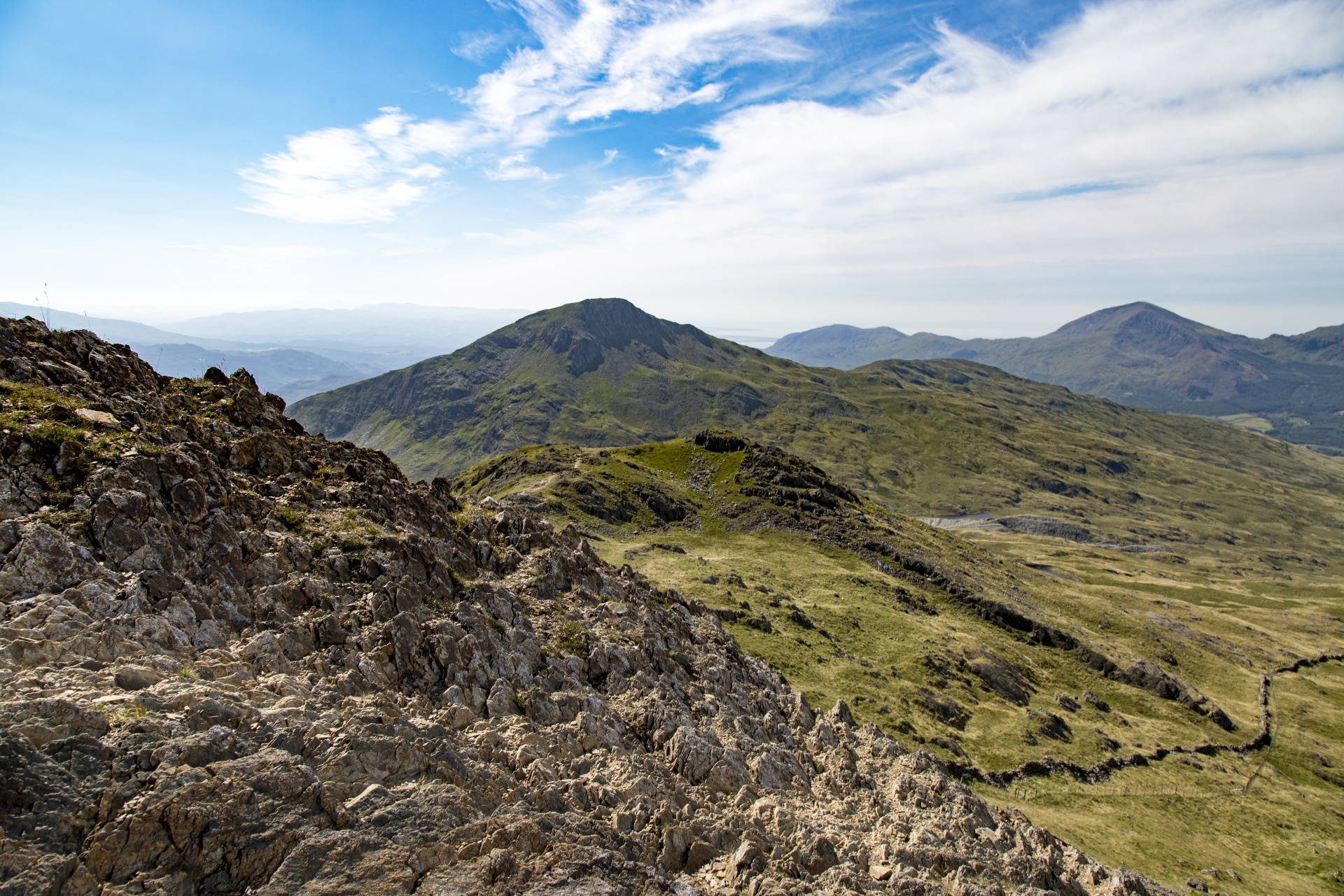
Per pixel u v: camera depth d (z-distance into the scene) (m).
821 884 23.16
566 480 196.75
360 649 27.11
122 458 26.50
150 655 19.55
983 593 165.38
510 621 36.62
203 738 16.47
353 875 15.46
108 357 37.72
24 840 12.91
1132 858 76.00
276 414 44.69
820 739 42.59
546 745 26.89
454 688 27.78
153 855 13.98
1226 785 102.81
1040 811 82.50
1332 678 170.50
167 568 24.58
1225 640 184.38
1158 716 126.69
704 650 50.38
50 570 21.36
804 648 106.69
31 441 25.31
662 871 21.30
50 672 17.11
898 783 37.84
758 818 27.81
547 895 16.83
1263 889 75.44
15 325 35.38
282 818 15.84
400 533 36.31
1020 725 101.94
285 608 26.92
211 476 29.45
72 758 14.54
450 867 16.77
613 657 37.94
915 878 25.41
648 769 28.66
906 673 109.38
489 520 51.00
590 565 51.19
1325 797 107.25
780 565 160.12
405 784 18.80
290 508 34.53
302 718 19.56
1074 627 163.25
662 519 193.88
